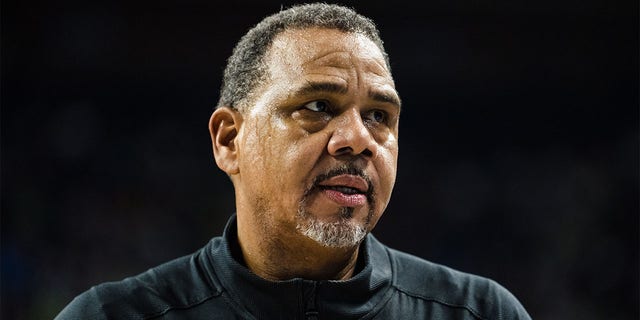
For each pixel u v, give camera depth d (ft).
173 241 58.80
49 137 60.95
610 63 67.87
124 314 10.98
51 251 55.42
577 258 61.31
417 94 68.44
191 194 61.67
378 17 65.77
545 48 67.82
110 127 63.26
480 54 67.46
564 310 58.80
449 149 68.74
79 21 62.80
